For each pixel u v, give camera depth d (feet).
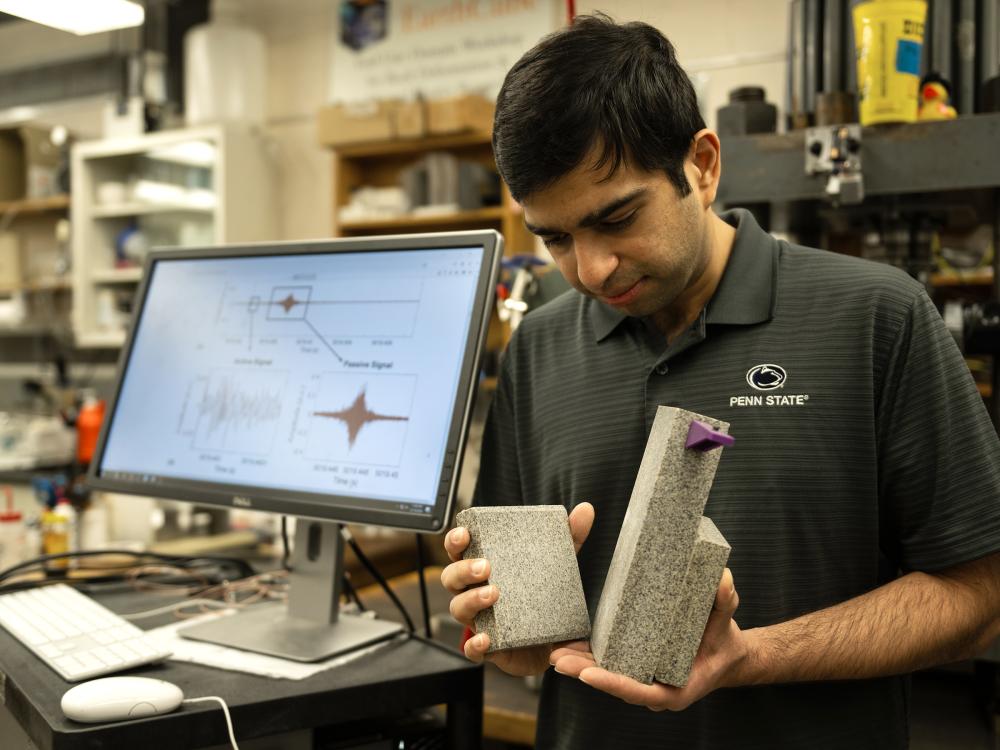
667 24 10.75
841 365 2.87
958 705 4.52
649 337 3.19
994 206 4.84
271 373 3.60
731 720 2.86
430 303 3.28
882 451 2.84
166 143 12.72
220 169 12.41
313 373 3.49
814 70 5.16
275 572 4.57
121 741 2.59
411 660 3.21
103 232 13.75
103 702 2.60
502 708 4.05
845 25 5.01
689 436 2.18
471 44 12.10
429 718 3.38
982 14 5.02
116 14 7.30
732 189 4.82
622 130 2.45
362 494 3.23
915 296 2.89
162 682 2.76
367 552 6.25
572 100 2.44
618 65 2.51
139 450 3.88
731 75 10.47
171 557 4.73
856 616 2.63
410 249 3.36
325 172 13.44
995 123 4.35
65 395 12.04
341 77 13.08
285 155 13.73
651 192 2.54
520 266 4.75
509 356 3.62
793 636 2.56
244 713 2.76
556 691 3.25
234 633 3.42
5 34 15.69
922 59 5.01
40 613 3.62
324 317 3.52
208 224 12.91
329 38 13.35
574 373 3.33
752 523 2.87
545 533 2.60
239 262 3.82
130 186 13.70
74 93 14.06
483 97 11.53
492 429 3.61
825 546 2.85
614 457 3.13
